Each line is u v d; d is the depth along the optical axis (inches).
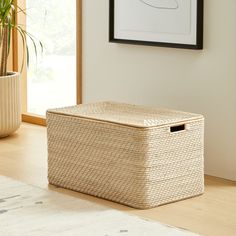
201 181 185.6
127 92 216.5
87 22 225.0
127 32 212.8
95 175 183.5
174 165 179.5
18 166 206.7
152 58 209.0
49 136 193.0
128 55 214.8
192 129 182.5
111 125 178.4
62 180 190.9
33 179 196.2
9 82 235.0
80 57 228.8
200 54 198.4
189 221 167.0
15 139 236.2
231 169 196.2
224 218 168.9
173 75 205.0
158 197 177.2
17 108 238.5
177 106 205.2
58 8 249.0
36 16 257.0
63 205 175.2
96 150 182.5
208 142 200.1
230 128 194.9
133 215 169.3
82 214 169.5
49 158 193.5
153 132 174.2
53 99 255.8
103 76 222.5
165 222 166.6
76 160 187.2
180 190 181.3
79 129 185.6
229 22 191.3
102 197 182.7
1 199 178.9
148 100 211.6
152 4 206.1
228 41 192.1
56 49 251.8
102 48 221.5
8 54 239.5
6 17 233.8
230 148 195.6
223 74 194.1
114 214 169.6
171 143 178.2
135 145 174.1
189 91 202.1
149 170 174.7
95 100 226.1
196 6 195.9
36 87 260.8
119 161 178.1
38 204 175.8
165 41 204.5
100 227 161.8
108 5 217.6
